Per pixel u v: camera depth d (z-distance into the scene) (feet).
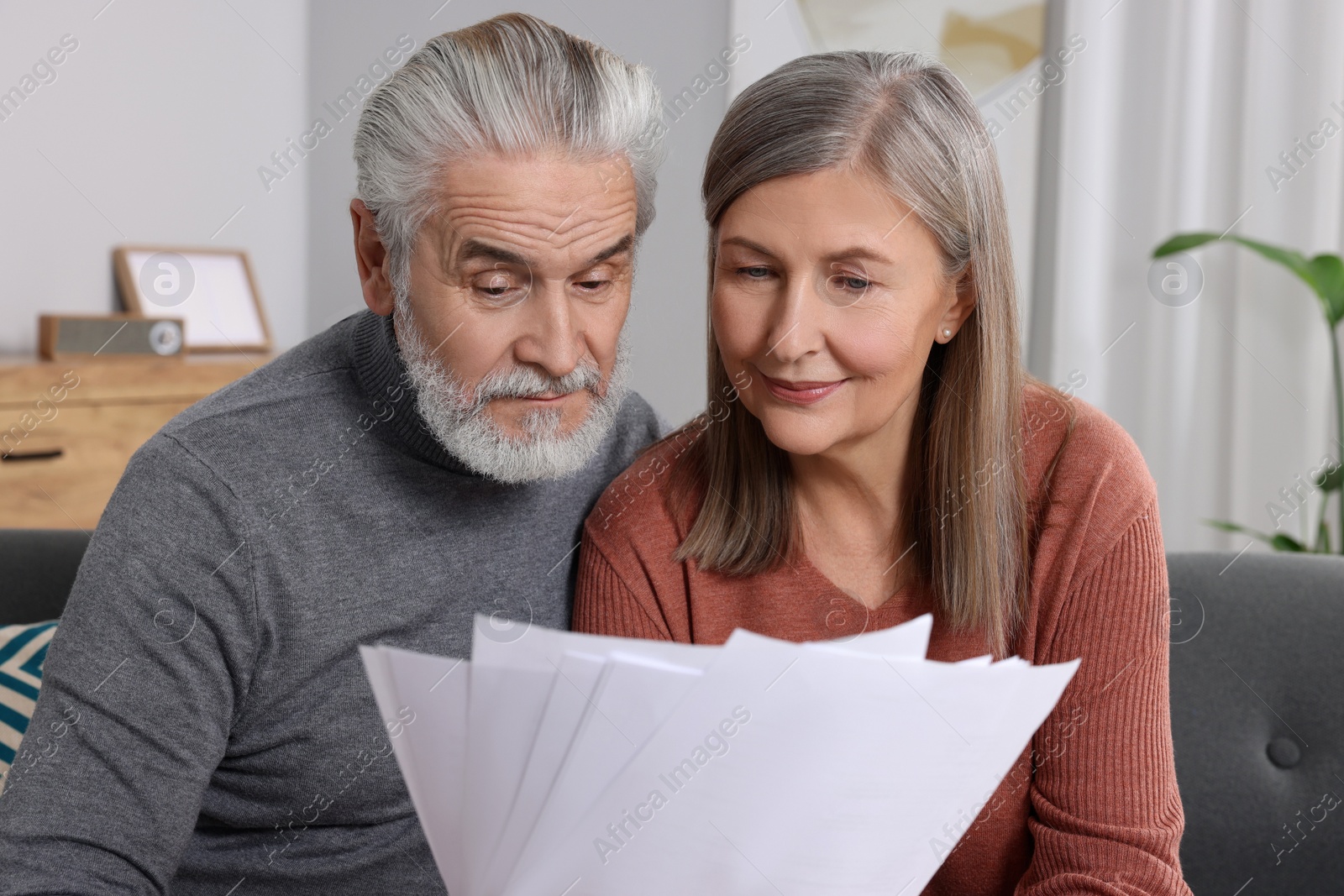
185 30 10.38
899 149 2.56
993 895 3.07
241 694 3.00
